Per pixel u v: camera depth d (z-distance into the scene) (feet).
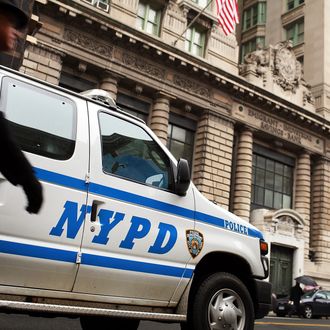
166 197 16.85
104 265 14.65
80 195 14.40
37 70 65.67
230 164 85.05
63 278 13.82
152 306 16.16
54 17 68.39
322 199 102.06
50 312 13.33
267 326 39.34
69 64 71.05
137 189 16.05
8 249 12.62
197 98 82.84
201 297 16.89
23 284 13.07
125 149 16.39
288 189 100.27
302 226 92.63
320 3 113.50
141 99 78.74
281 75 97.66
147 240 15.87
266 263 19.84
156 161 17.30
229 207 87.71
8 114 13.48
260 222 86.74
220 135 84.69
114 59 73.72
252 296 19.17
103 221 14.82
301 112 98.07
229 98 87.71
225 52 89.66
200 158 82.33
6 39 6.55
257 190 93.50
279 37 123.24
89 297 14.51
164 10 82.99
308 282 78.13
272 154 97.86
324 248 99.04
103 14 71.26
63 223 13.82
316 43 111.65
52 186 13.75
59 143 14.40
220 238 18.20
